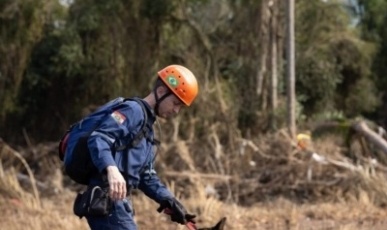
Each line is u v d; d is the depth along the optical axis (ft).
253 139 63.82
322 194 53.21
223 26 72.38
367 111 95.04
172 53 69.77
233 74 71.31
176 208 22.76
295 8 79.87
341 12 84.74
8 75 72.13
